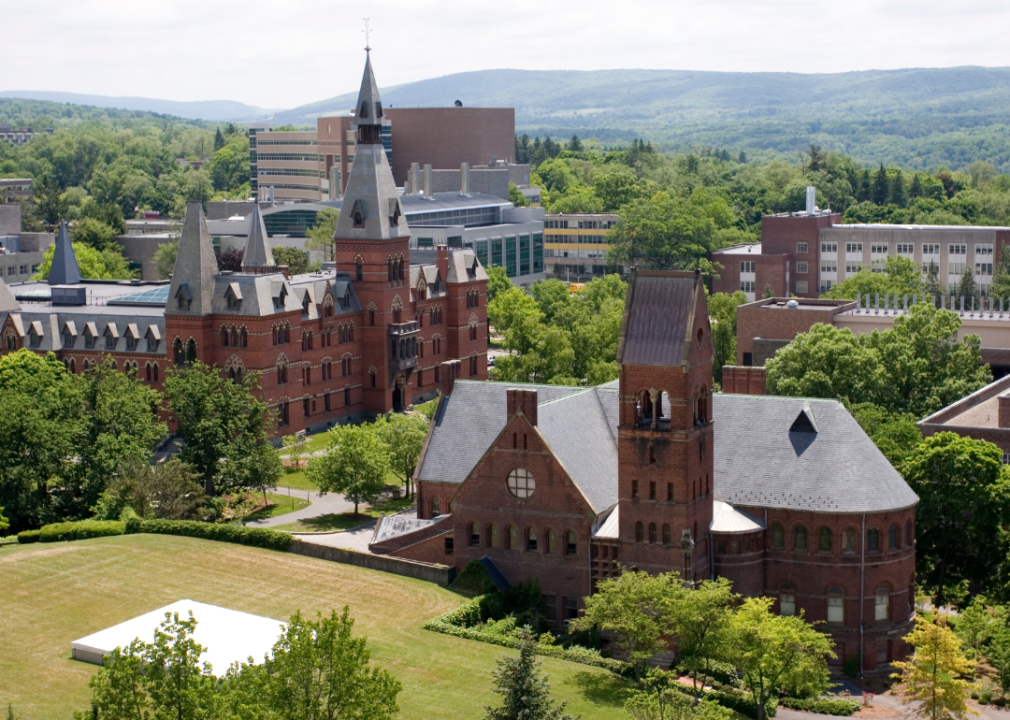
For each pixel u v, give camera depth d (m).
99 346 173.88
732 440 106.75
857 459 102.75
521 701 72.25
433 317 197.00
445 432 115.12
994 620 99.81
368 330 184.25
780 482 103.19
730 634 87.62
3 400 131.50
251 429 142.00
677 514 98.00
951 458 109.50
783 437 105.62
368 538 130.75
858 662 100.69
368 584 106.12
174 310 166.25
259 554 113.31
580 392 113.31
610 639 99.88
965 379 159.38
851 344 152.88
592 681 89.88
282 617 98.50
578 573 102.62
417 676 88.56
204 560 111.38
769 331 199.25
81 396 137.38
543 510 103.44
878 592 101.25
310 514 141.38
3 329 176.50
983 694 94.75
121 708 62.09
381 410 185.12
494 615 101.75
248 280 164.75
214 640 89.75
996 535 110.00
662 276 98.94
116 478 130.75
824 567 100.88
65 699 83.00
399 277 186.25
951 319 160.38
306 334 173.50
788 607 102.50
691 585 95.62
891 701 95.31
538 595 103.94
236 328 164.88
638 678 89.38
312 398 175.62
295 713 65.38
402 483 155.00
